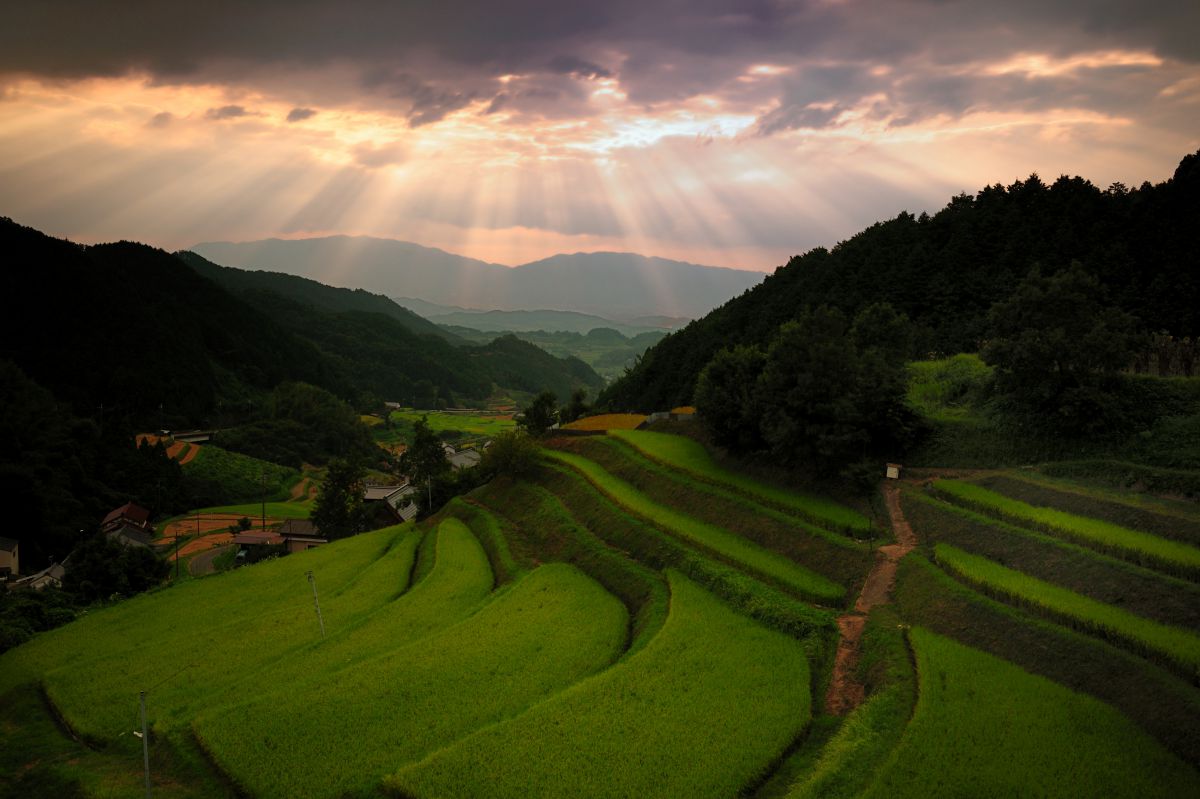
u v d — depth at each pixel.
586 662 40.78
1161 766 25.50
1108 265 86.94
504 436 88.19
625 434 91.69
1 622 60.75
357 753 33.12
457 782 29.34
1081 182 112.81
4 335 174.62
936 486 51.94
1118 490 45.09
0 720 42.62
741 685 35.44
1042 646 32.81
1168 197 94.19
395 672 40.31
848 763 28.00
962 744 27.45
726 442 70.94
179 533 123.56
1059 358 52.16
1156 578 34.19
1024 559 40.34
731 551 51.38
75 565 81.06
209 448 171.12
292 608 58.72
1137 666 29.53
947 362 78.56
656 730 32.12
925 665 32.78
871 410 59.38
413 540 80.94
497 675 39.69
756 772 29.27
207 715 37.66
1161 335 67.62
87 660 50.00
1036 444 53.97
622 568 54.38
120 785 34.00
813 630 39.72
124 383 182.00
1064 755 26.52
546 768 29.91
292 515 140.50
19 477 108.75
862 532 49.47
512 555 65.00
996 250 103.31
